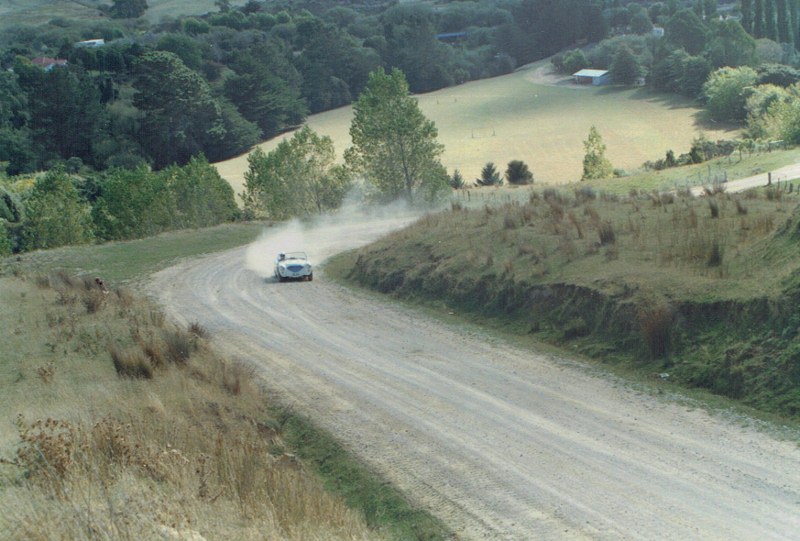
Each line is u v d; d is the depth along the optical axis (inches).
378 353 1058.7
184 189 2972.4
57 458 527.5
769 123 4318.4
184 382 877.8
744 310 845.8
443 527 584.4
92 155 6235.2
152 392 822.5
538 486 631.8
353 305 1374.3
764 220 1092.5
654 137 5959.6
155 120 6446.9
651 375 857.5
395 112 2883.9
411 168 2923.2
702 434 700.0
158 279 1758.1
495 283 1213.7
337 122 7667.3
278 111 7332.7
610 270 1064.8
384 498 642.2
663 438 700.0
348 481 685.9
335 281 1608.0
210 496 530.0
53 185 2805.1
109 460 554.9
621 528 556.1
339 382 944.9
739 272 938.7
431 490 645.3
